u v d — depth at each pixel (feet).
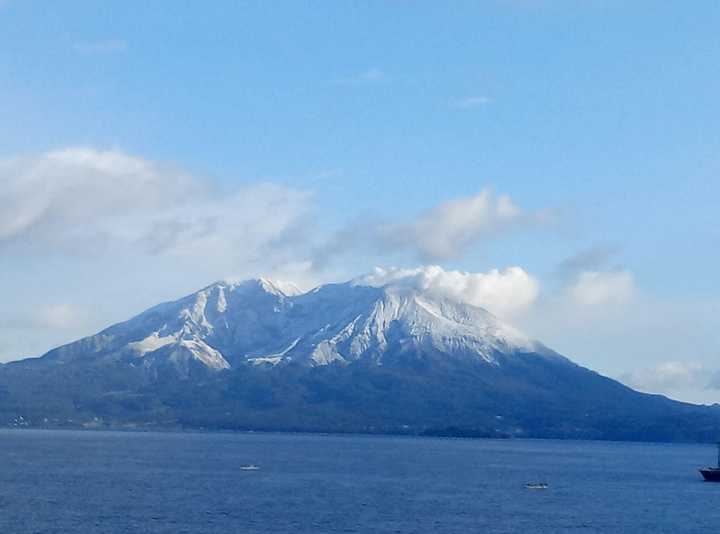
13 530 455.22
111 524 477.77
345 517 522.47
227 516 514.27
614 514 574.15
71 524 474.90
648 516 568.41
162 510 531.09
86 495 595.88
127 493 613.11
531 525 516.32
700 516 572.92
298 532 469.57
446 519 527.40
